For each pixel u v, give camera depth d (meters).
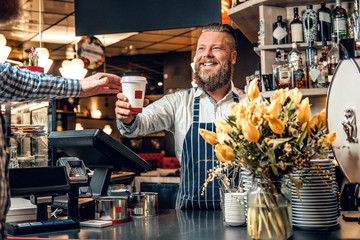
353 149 1.52
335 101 1.56
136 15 3.28
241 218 1.50
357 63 1.50
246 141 1.30
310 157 1.33
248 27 3.43
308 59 2.83
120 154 1.69
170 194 4.91
